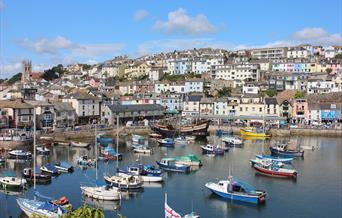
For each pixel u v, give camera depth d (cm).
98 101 14438
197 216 4669
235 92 18050
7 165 7894
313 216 5159
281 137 12619
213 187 5934
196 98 16200
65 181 6675
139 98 16788
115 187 5938
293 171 7088
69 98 13938
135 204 5544
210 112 15800
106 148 9244
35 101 13338
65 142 10569
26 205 4941
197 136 12269
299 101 14825
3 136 10025
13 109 11831
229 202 5678
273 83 18438
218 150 9431
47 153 9144
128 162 8381
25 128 11519
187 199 5794
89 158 8438
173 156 9162
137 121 14525
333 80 17750
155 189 6322
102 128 12569
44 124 12600
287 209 5412
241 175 7300
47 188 6231
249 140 11975
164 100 16738
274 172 7225
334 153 9662
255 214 5212
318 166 8169
